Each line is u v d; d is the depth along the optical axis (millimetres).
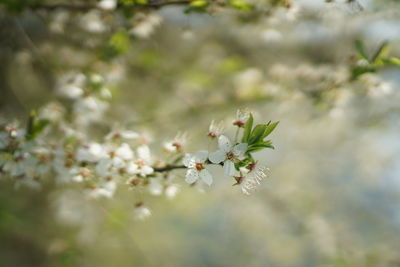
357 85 4074
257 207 9602
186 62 6969
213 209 11055
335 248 6949
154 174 2732
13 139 2838
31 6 3721
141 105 6547
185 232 11883
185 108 6074
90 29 4141
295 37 6816
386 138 9484
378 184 10641
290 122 8477
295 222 8766
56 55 4668
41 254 6680
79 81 3869
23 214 5734
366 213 10242
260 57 7129
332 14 3672
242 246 11102
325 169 10453
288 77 5191
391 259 6691
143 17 3863
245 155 2246
